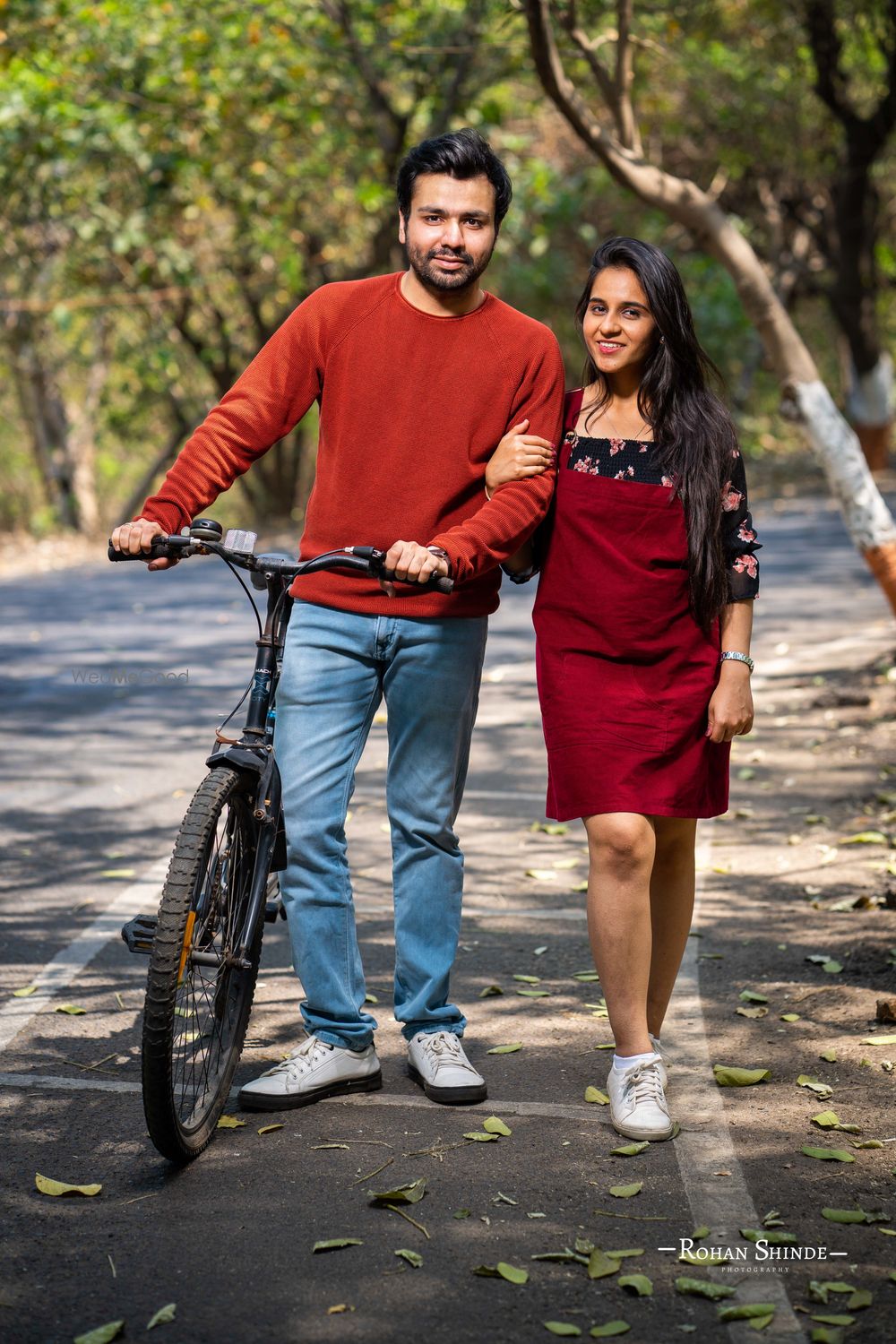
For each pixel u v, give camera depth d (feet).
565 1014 19.97
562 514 16.72
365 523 16.72
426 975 17.57
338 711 16.98
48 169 89.45
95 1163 15.62
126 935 15.39
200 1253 13.75
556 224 103.71
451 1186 15.06
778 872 26.05
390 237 96.94
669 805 16.44
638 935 16.53
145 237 86.63
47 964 21.85
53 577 76.84
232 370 122.01
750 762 33.71
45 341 124.57
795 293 137.49
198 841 15.08
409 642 16.80
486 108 74.95
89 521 128.47
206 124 78.02
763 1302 12.97
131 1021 19.70
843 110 89.45
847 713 37.81
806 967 21.50
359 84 84.64
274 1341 12.37
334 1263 13.57
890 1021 19.33
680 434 16.44
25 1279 13.29
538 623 17.02
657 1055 16.72
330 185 98.99
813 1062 18.17
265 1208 14.62
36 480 185.68
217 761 16.19
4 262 106.93
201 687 43.60
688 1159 15.65
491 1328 12.59
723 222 38.32
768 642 48.52
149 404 133.49
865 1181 15.12
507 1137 16.24
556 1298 13.05
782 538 79.87
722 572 16.46
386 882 25.89
